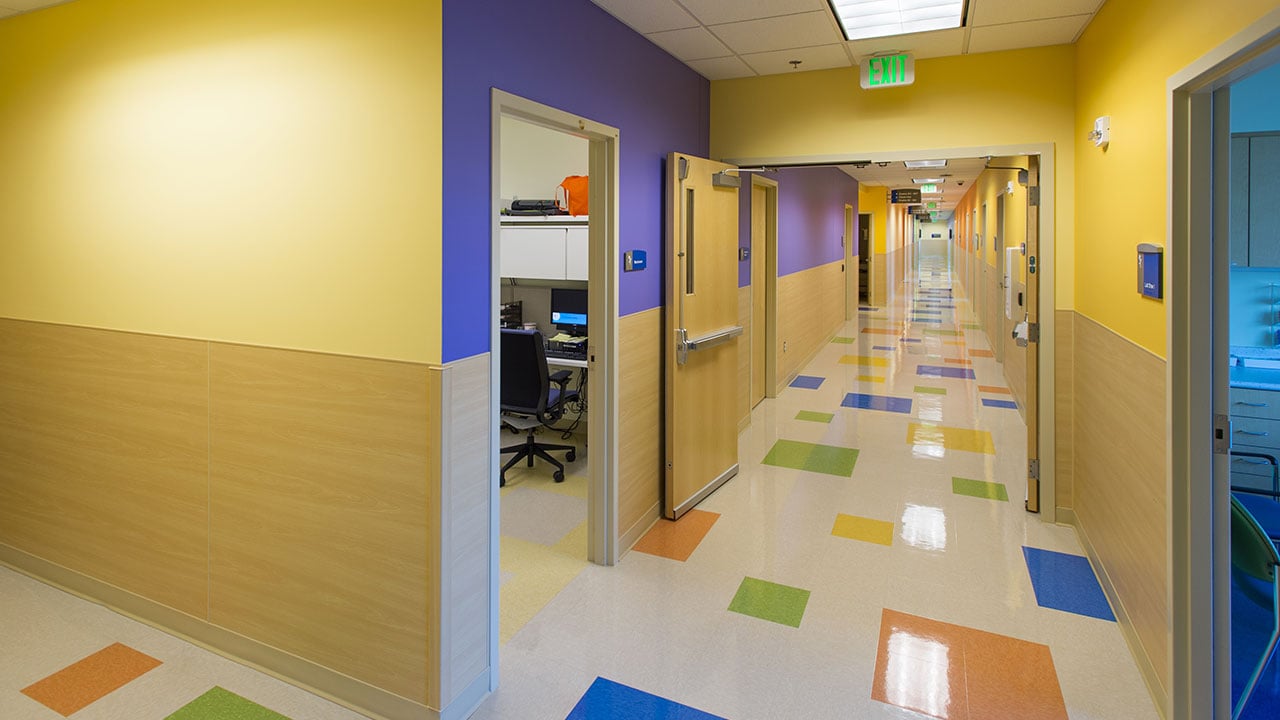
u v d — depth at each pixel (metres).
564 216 4.86
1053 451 3.90
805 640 2.78
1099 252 3.17
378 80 2.16
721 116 4.35
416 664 2.27
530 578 3.29
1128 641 2.72
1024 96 3.74
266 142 2.38
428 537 2.21
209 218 2.51
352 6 2.18
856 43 3.60
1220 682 2.14
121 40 2.67
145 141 2.63
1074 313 3.76
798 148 4.19
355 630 2.37
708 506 4.18
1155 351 2.32
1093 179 3.28
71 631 2.80
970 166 8.39
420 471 2.20
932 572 3.35
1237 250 3.54
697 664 2.62
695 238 3.96
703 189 4.01
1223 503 2.10
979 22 3.31
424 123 2.09
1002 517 4.01
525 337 4.36
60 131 2.87
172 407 2.67
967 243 16.73
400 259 2.17
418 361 2.17
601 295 3.28
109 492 2.88
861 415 6.32
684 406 3.98
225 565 2.62
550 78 2.69
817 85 4.12
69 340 2.91
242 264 2.46
